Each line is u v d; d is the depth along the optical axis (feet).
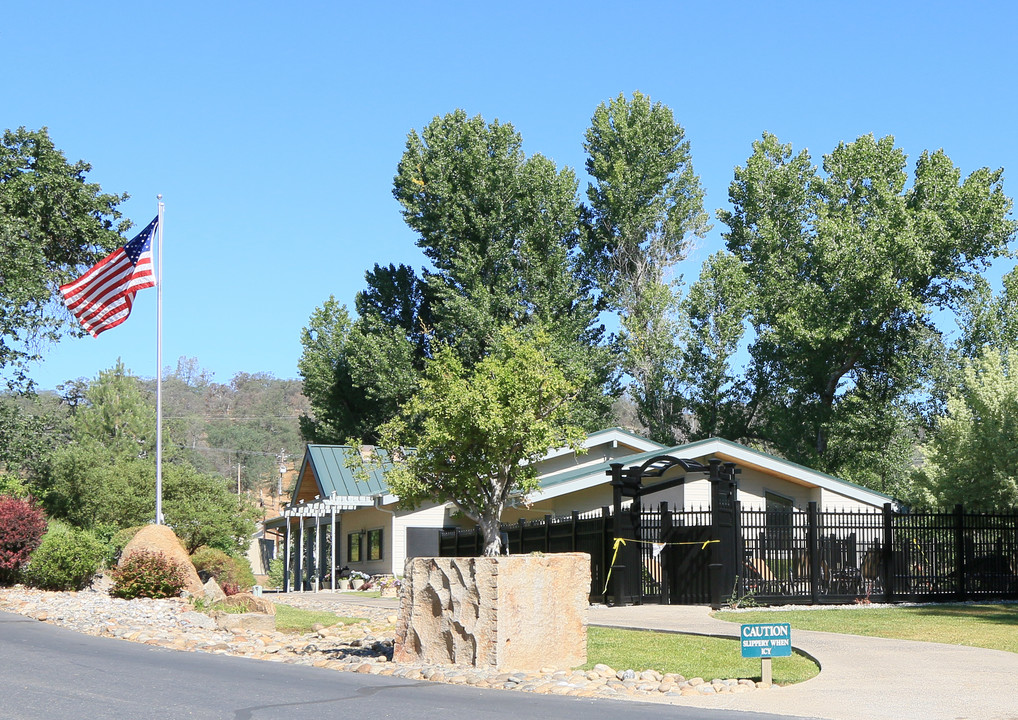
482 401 60.85
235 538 124.88
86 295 85.30
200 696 33.40
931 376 153.17
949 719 29.19
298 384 501.97
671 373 162.50
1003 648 44.88
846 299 151.02
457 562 42.78
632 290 169.17
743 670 39.91
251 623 60.18
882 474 159.02
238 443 373.61
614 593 69.62
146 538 78.64
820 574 69.67
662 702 33.60
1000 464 95.91
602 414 166.30
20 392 117.08
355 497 112.27
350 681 38.60
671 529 70.54
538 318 152.66
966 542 74.23
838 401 163.84
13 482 116.06
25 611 66.28
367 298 175.11
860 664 39.81
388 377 159.43
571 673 40.32
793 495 98.22
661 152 169.99
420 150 163.73
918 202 157.38
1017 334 146.41
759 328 166.81
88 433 191.52
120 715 29.43
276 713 30.25
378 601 86.02
